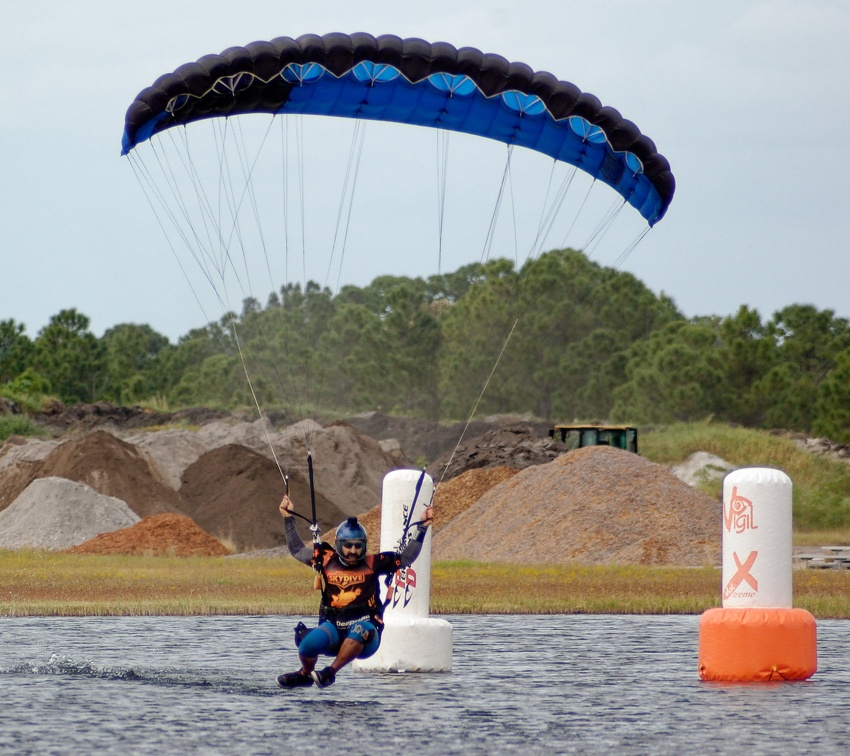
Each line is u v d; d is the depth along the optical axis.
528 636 79.25
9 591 110.19
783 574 60.69
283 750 40.03
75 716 46.19
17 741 41.09
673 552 156.00
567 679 58.66
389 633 61.03
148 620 86.94
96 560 161.62
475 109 74.00
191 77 67.50
